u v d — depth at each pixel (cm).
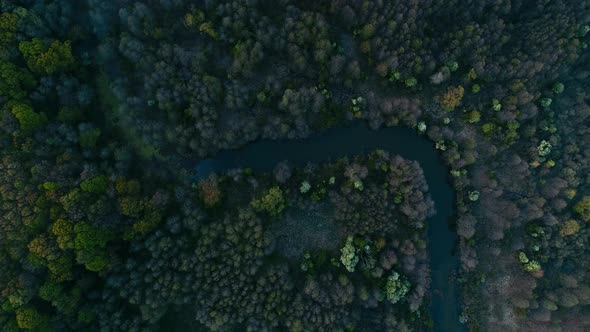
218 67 6669
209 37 6562
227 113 6675
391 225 6619
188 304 6519
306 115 6806
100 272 5884
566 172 6881
